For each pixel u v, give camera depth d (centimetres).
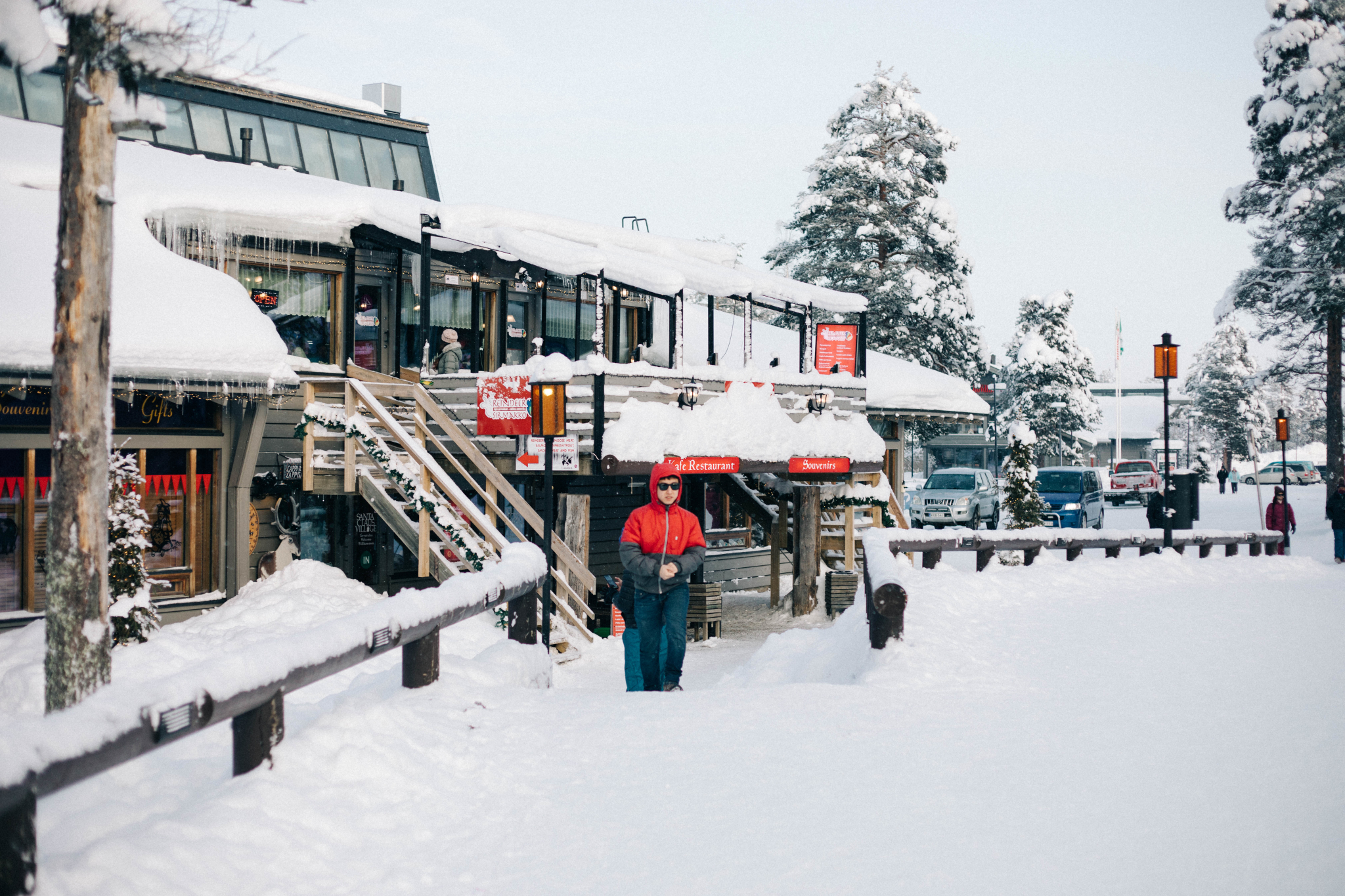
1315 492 6606
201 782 482
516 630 892
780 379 1706
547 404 1129
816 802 507
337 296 1686
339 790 480
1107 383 13525
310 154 2086
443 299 1869
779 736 624
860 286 4303
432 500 1334
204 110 1955
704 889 405
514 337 1986
